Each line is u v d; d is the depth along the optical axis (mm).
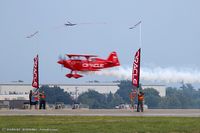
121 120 180625
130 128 153875
